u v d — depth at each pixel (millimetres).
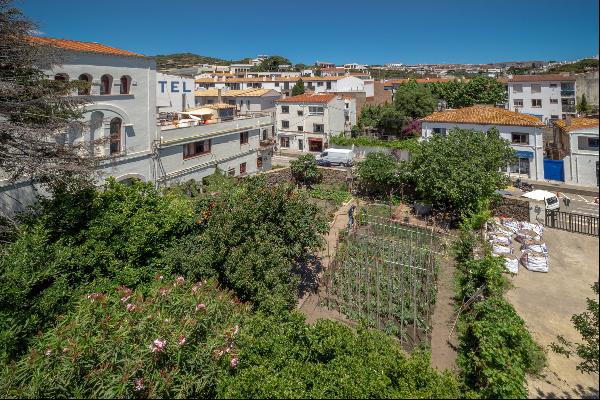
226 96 51281
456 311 10828
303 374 5941
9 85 9688
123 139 18031
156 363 6277
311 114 44531
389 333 9805
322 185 26391
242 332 7238
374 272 12641
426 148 19656
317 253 14773
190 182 20594
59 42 16031
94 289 8828
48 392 5746
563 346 8617
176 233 11336
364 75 74500
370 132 46062
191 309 7578
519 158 25516
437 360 8766
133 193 11484
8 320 7055
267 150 29641
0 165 10430
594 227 11086
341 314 10805
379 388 5480
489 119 28156
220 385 6137
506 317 8023
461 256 14070
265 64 119500
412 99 45312
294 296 10219
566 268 11789
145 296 9102
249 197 11008
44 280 8289
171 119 25609
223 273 9906
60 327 6980
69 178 11000
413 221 19203
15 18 10281
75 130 14594
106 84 17469
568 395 7051
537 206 16234
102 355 6129
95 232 9867
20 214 10664
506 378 6066
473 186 17031
